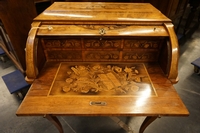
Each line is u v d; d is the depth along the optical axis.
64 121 1.42
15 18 1.35
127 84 0.89
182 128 1.36
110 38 0.95
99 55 1.04
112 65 1.04
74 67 1.02
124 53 1.03
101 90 0.85
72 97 0.81
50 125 1.38
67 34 0.88
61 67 1.02
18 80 1.64
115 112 0.73
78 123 1.40
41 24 0.93
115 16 0.98
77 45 0.99
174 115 0.74
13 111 1.51
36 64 0.91
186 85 1.83
